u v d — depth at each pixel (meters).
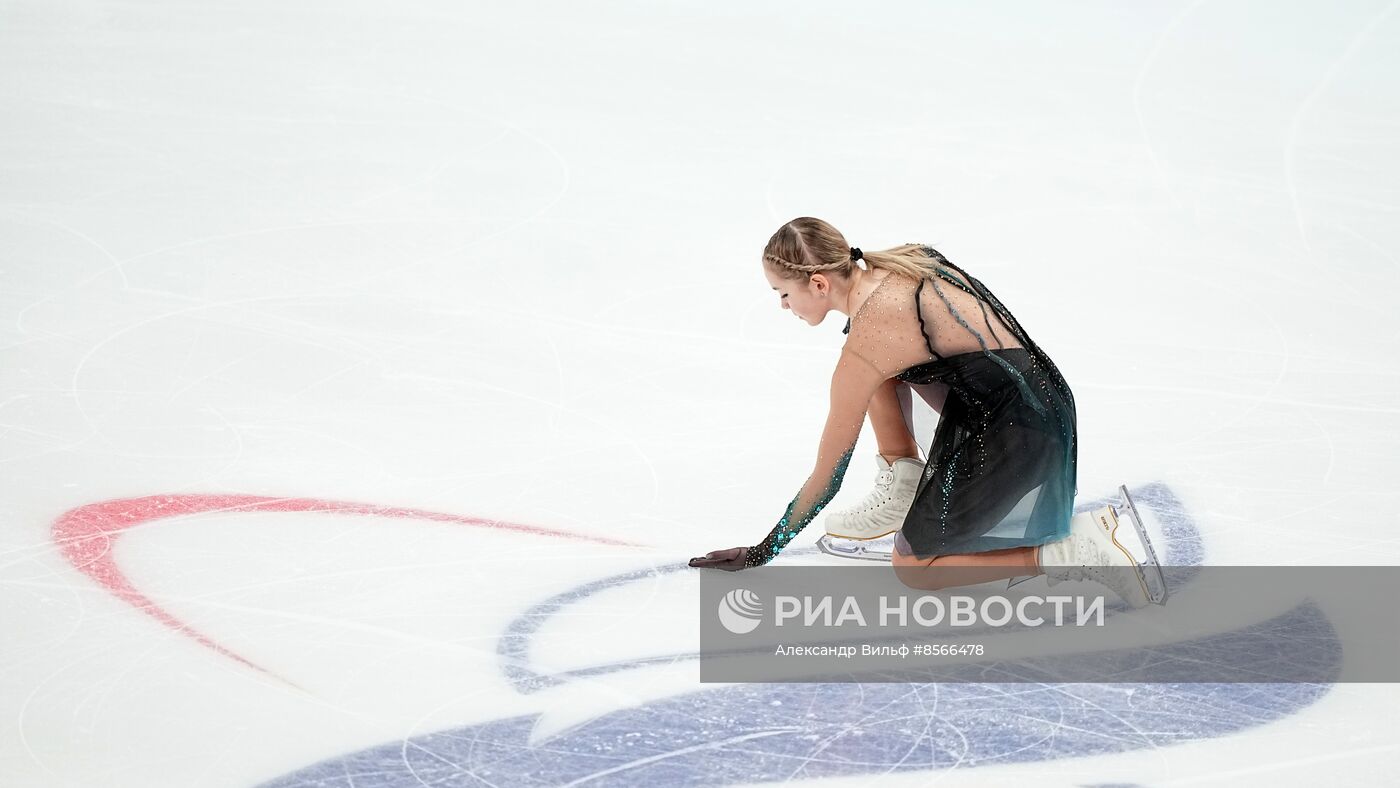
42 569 12.73
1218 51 34.34
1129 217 24.83
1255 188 26.36
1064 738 10.59
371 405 16.75
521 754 10.27
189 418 16.11
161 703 10.77
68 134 26.05
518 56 32.12
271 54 31.28
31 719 10.48
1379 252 23.38
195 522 13.77
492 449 15.78
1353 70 33.25
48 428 15.64
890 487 13.33
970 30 35.50
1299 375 18.56
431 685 11.17
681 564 13.41
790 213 24.58
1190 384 18.22
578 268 21.67
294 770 10.00
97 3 34.09
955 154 27.75
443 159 26.06
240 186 24.16
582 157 26.64
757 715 10.87
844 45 34.09
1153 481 15.43
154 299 19.50
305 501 14.34
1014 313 20.67
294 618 12.12
